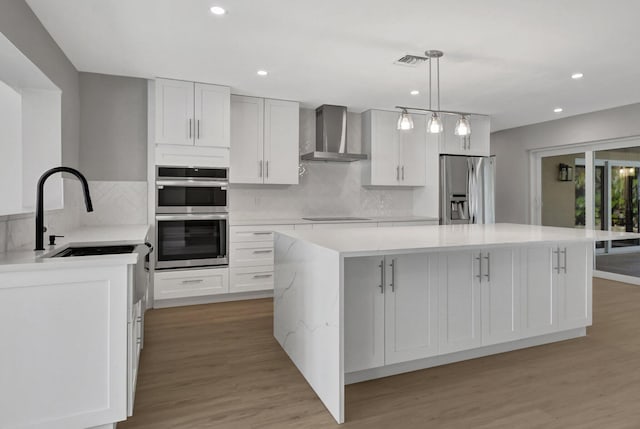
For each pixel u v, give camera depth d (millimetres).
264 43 3059
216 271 4207
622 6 2463
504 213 6812
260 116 4605
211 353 2850
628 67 3594
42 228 2014
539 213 6375
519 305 2820
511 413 2037
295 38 2963
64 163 3205
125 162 4023
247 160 4547
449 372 2525
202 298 4234
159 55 3320
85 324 1744
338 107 5004
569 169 5953
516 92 4414
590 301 3148
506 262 2768
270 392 2275
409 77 3883
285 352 2865
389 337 2385
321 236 2713
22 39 2324
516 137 6539
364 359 2316
